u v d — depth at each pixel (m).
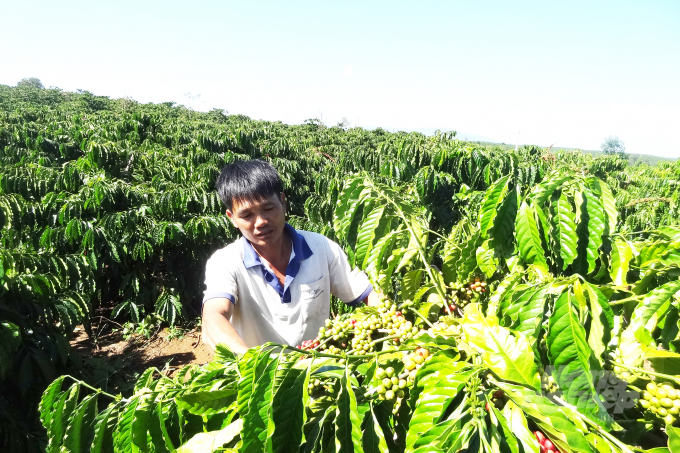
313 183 11.81
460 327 1.47
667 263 1.51
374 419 1.19
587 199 1.63
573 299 1.24
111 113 27.66
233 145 13.77
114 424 1.51
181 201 7.14
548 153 8.75
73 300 4.10
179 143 15.90
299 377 1.19
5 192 7.14
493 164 6.20
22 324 3.54
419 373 1.18
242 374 1.20
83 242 5.81
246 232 2.28
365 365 1.33
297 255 2.48
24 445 3.32
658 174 15.97
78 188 7.72
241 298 2.46
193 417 1.44
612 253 1.63
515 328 1.37
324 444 1.21
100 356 5.78
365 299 2.70
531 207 1.63
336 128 39.19
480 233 1.89
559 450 1.13
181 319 6.88
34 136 15.26
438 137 9.93
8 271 3.74
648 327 1.28
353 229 2.43
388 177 7.07
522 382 1.11
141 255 6.18
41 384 3.67
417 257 2.32
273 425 1.06
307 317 2.57
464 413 1.09
